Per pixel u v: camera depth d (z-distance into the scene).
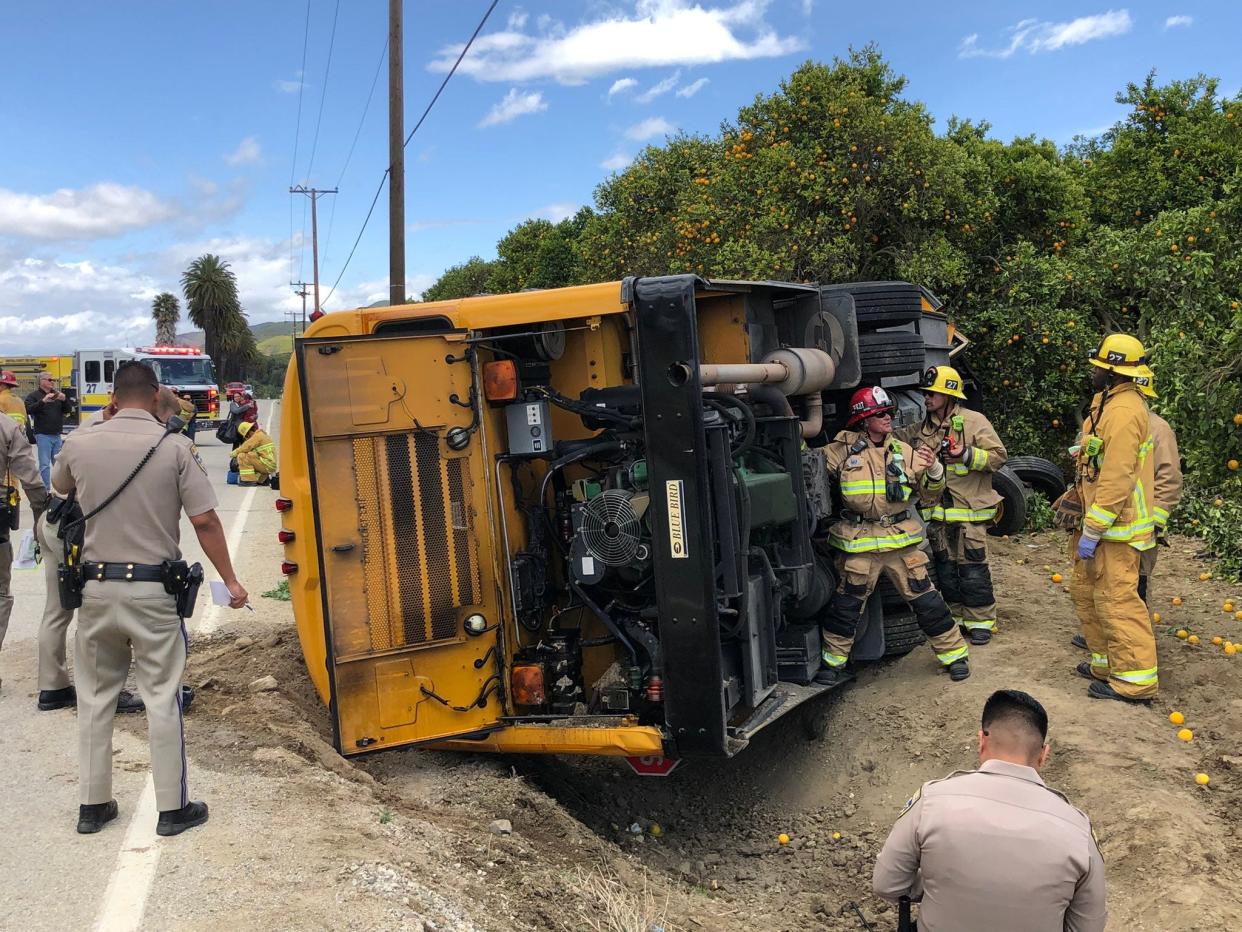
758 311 6.39
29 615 7.86
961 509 7.05
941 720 6.14
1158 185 16.84
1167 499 6.00
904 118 12.80
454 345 5.02
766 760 6.43
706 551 4.54
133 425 3.93
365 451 4.90
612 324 5.62
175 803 3.87
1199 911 3.92
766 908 4.85
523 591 5.22
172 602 3.87
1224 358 6.75
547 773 6.08
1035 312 13.14
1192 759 5.19
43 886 3.48
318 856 3.71
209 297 91.56
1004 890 2.57
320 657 5.35
